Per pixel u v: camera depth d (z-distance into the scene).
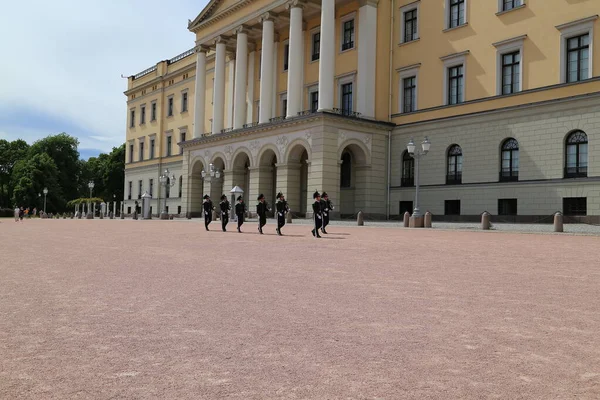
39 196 102.44
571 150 31.33
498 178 34.94
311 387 4.46
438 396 4.27
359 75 41.81
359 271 11.41
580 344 5.77
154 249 17.00
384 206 41.84
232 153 49.06
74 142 116.81
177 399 4.18
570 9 31.33
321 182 39.00
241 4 48.72
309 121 40.12
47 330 6.37
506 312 7.36
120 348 5.60
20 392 4.31
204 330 6.37
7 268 12.16
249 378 4.68
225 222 28.97
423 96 40.00
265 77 46.00
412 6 41.09
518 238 20.81
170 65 74.12
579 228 26.45
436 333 6.24
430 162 39.19
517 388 4.45
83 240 21.70
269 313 7.30
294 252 15.63
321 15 43.12
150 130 77.88
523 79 33.66
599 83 29.83
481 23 36.28
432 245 17.58
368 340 5.93
